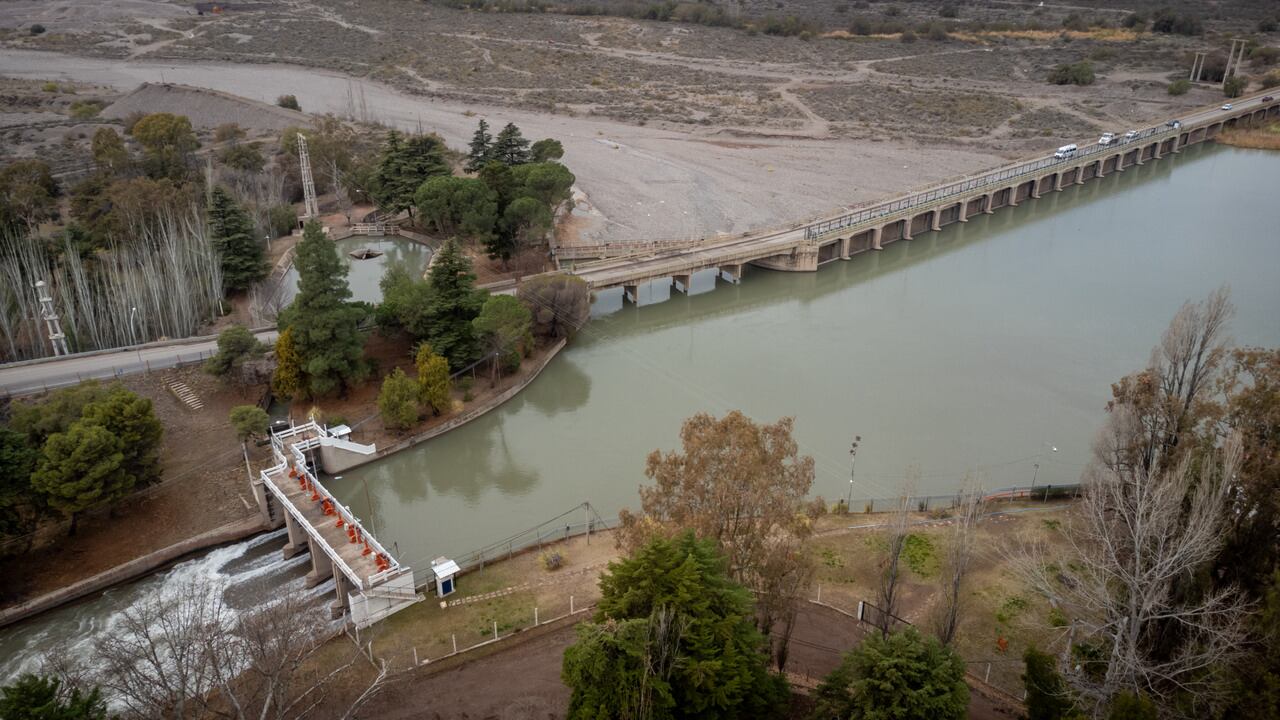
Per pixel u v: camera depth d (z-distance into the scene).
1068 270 188.75
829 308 169.62
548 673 73.12
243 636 71.06
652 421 126.19
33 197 176.62
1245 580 66.06
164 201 160.00
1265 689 54.38
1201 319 79.88
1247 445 69.38
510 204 162.12
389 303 132.50
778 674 66.44
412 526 104.31
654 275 166.62
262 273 157.25
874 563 86.62
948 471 111.69
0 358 127.31
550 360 143.12
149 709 63.91
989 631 77.00
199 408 119.62
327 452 111.12
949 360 145.25
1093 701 61.03
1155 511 59.22
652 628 56.53
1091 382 136.88
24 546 93.94
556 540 94.88
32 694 55.81
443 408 122.38
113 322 133.88
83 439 92.69
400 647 77.12
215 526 100.81
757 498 66.62
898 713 54.78
